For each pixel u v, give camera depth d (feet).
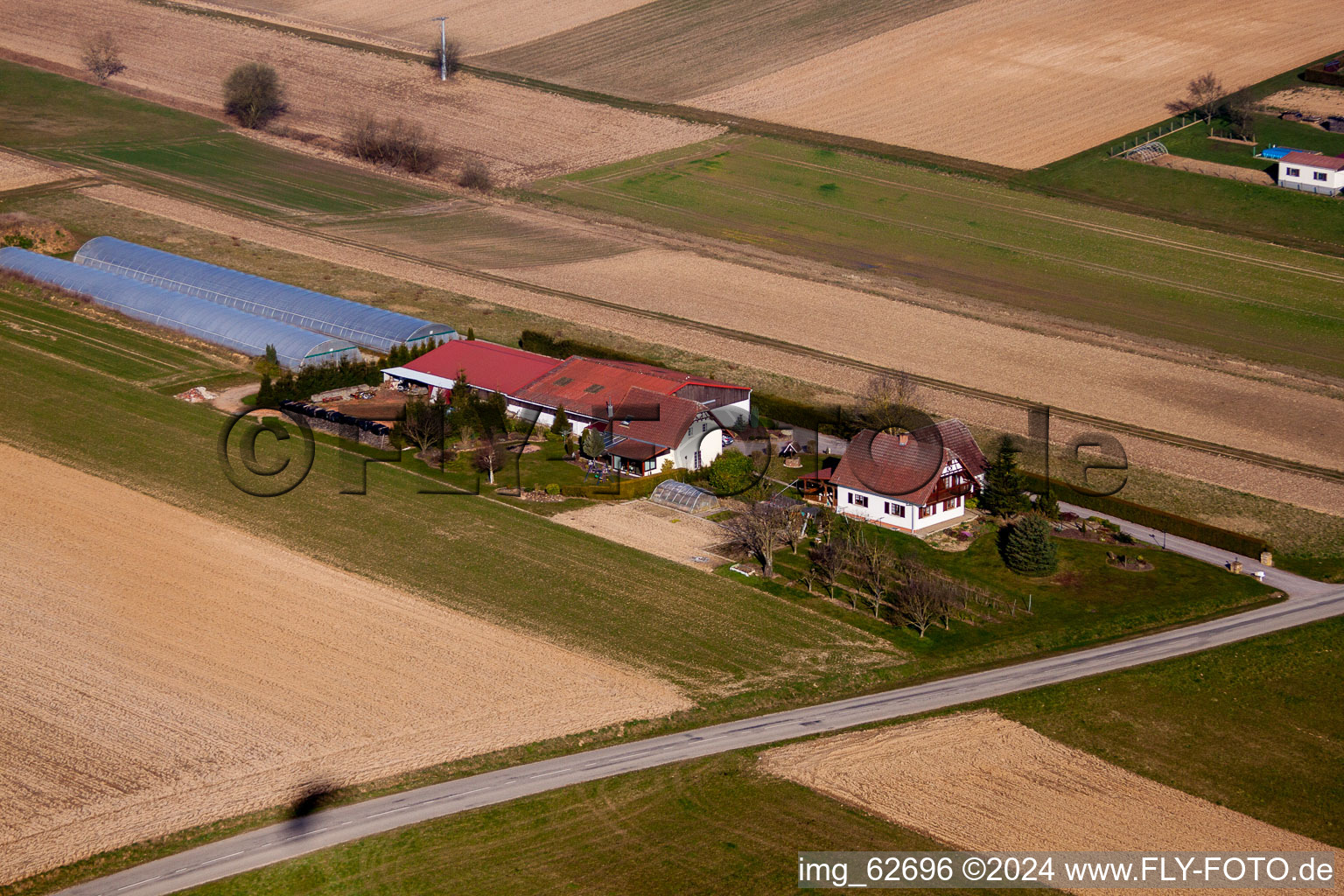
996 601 234.17
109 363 328.90
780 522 246.27
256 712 194.29
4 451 279.90
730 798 179.32
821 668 211.82
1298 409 323.16
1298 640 223.30
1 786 176.86
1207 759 191.52
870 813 176.55
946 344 359.25
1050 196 467.52
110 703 195.42
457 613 224.12
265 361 323.78
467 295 386.73
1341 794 183.93
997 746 192.75
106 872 163.22
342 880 162.81
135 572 233.76
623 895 160.35
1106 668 214.69
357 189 489.67
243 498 263.70
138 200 463.01
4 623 215.72
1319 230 434.30
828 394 321.11
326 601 226.58
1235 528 263.08
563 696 201.36
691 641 218.18
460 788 179.93
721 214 464.65
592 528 256.52
